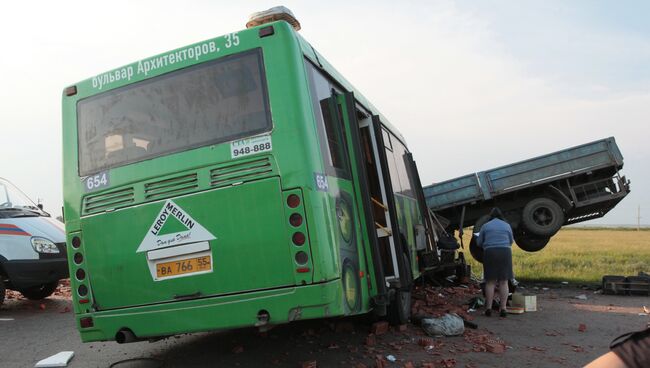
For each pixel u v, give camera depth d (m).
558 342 7.27
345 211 5.60
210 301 4.98
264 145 4.98
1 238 9.39
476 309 9.96
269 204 4.89
